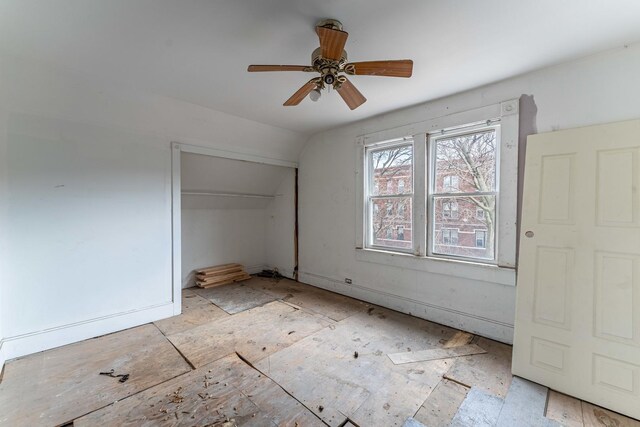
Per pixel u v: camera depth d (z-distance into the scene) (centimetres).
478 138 272
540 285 203
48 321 244
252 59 213
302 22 169
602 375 177
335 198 399
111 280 277
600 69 202
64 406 173
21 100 228
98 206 270
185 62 217
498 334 256
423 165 302
